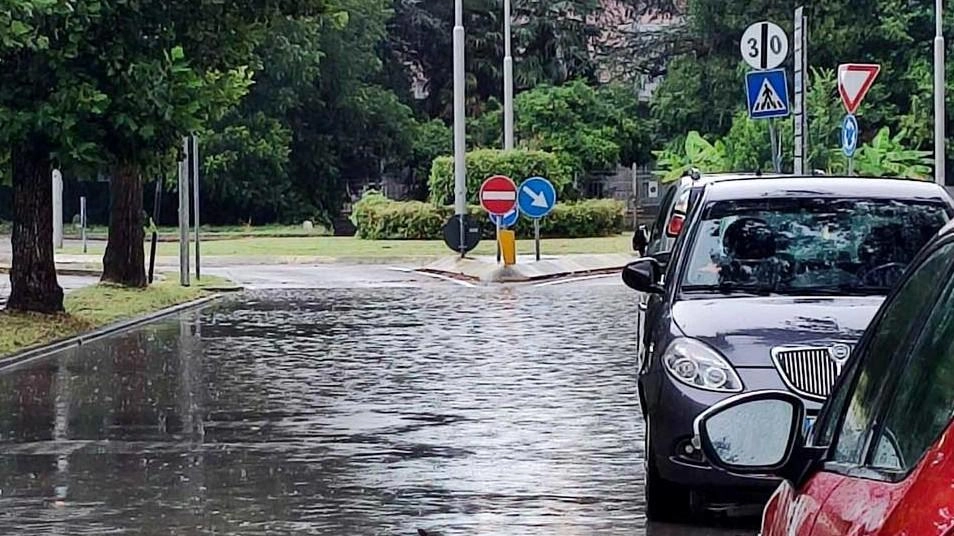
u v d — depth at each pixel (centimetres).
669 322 1400
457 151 5753
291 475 1639
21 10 2702
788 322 1351
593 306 3909
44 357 2833
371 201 7456
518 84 10100
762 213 1552
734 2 9012
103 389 2359
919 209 1549
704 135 9150
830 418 668
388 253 6312
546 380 2411
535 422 1988
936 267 607
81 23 2934
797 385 1295
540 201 5300
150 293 4075
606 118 8994
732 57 9175
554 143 8794
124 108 3047
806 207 1556
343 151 10138
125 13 3052
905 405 559
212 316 3712
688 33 9550
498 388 2319
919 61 8544
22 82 3005
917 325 593
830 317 1353
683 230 1572
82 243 7181
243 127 9338
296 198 9750
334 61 9838
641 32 10138
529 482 1593
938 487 445
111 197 4228
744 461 658
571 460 1717
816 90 7700
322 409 2117
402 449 1795
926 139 8462
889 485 507
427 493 1541
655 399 1348
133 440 1878
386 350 2878
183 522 1415
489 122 9594
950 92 8400
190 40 3225
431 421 1998
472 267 5281
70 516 1443
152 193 9531
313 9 3334
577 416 2034
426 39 10769
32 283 3306
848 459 597
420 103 10938
